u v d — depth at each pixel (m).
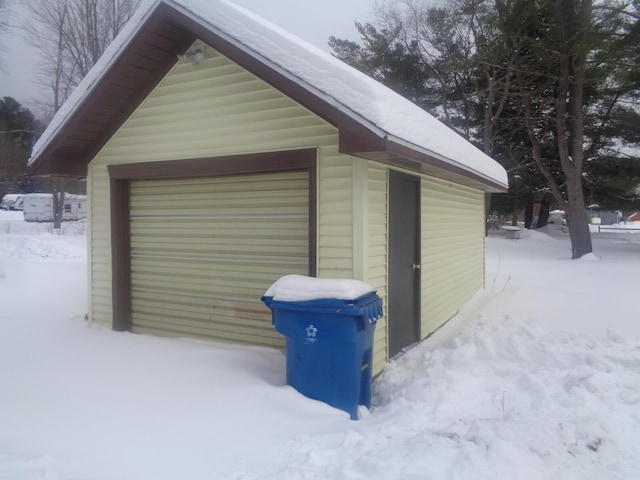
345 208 5.21
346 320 4.34
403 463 3.16
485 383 5.09
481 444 3.44
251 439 3.74
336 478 3.08
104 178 7.01
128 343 6.08
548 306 8.85
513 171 27.19
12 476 3.02
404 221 6.35
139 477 3.15
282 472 3.15
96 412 4.10
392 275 5.96
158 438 3.70
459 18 25.39
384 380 5.36
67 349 5.80
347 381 4.37
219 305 6.30
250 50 4.96
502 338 6.16
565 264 16.98
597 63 18.31
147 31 5.63
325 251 5.32
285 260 5.83
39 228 29.75
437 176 7.37
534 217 38.56
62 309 8.34
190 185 6.50
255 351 5.84
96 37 29.73
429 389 4.81
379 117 4.33
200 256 6.43
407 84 30.25
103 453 3.44
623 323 7.56
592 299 9.40
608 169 24.69
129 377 4.89
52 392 4.50
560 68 20.67
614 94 22.95
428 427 3.96
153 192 6.80
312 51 4.80
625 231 35.47
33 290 10.15
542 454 3.37
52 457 3.32
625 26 16.84
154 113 6.48
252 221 6.04
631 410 4.25
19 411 4.07
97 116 6.54
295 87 4.72
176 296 6.62
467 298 9.90
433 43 29.02
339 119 4.49
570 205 20.05
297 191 5.74
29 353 5.62
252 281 6.06
